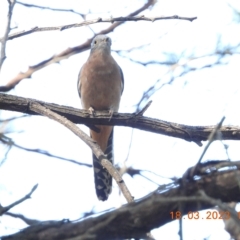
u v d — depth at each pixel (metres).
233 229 6.87
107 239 6.68
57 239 6.62
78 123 10.96
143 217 6.62
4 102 10.05
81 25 9.77
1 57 7.93
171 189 6.76
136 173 11.72
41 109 9.87
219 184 6.63
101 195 13.63
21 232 6.71
